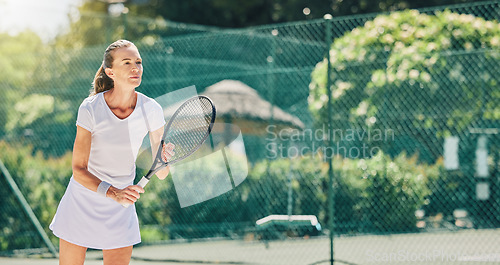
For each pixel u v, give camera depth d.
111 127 4.26
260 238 11.20
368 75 10.71
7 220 10.55
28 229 10.51
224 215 11.57
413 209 10.54
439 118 10.64
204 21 25.27
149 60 12.34
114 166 4.33
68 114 12.55
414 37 10.91
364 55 10.96
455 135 10.75
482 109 10.62
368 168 10.56
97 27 22.53
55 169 11.23
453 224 10.97
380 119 10.55
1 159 11.15
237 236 11.41
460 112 10.65
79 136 4.25
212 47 14.43
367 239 10.32
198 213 11.57
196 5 25.00
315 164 10.97
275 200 11.27
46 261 9.39
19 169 11.09
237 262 9.02
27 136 12.21
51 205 10.97
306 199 11.05
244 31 9.47
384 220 10.56
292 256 9.42
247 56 14.70
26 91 13.48
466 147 10.96
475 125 10.73
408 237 10.36
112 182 4.36
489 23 10.84
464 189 10.99
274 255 9.56
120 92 4.29
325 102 10.80
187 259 9.45
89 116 4.23
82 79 13.95
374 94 10.62
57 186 11.12
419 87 10.65
